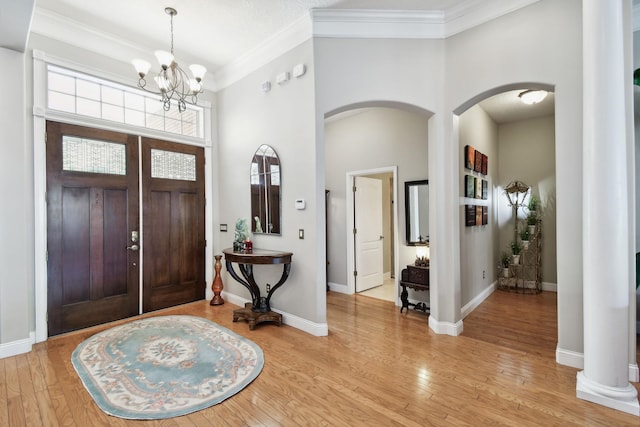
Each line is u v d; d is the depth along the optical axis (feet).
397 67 10.53
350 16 10.33
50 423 6.15
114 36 11.67
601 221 6.73
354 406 6.68
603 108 6.70
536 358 8.83
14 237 9.27
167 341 10.00
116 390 7.25
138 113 12.84
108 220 11.75
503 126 18.53
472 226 13.88
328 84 10.55
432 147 10.84
